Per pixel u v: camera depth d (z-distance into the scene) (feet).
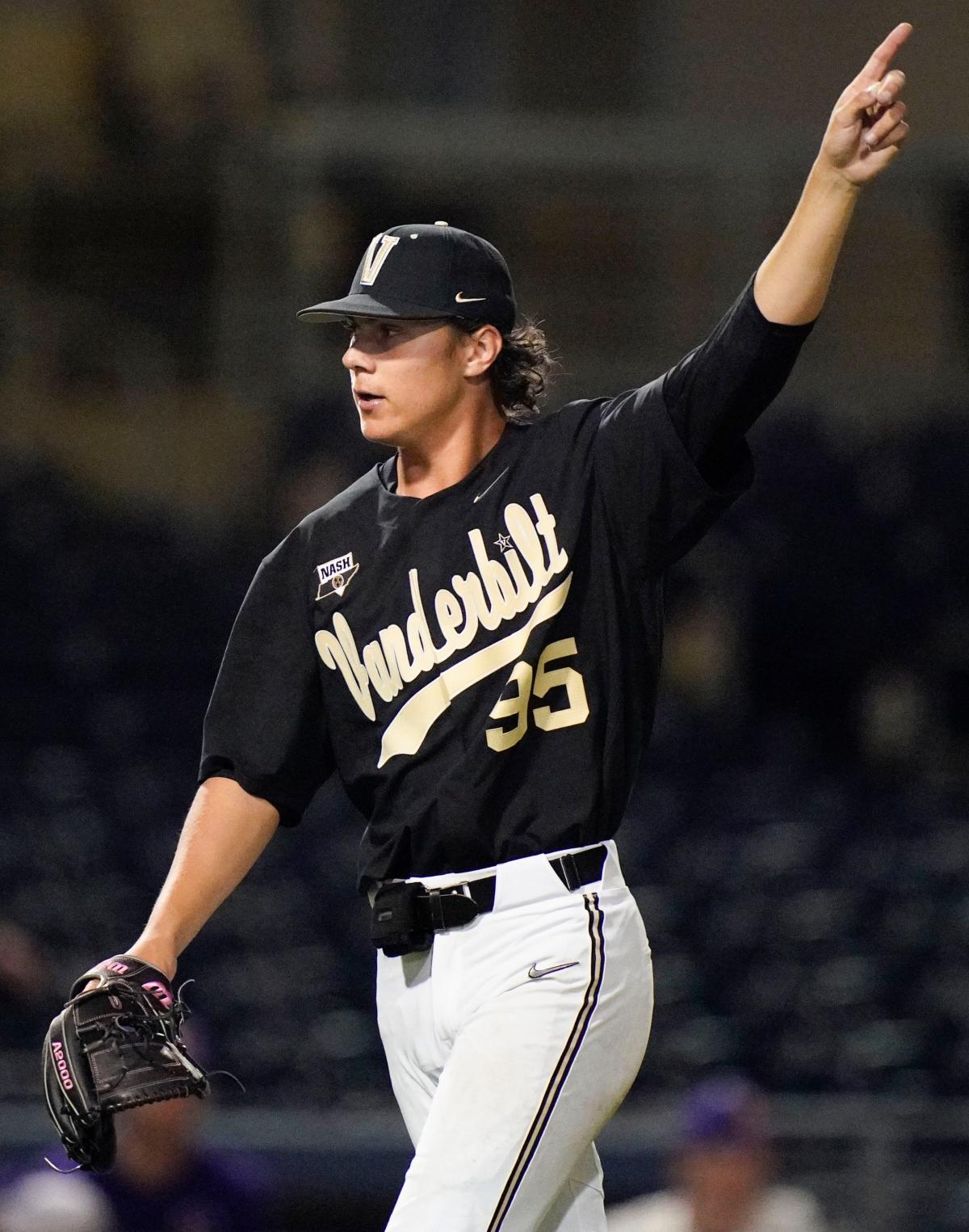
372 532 30.25
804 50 192.24
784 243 27.55
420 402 29.58
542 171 182.09
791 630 166.71
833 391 180.96
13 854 118.73
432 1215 26.94
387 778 29.37
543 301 183.21
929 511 170.81
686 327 181.98
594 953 28.22
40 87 177.37
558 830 28.60
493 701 28.76
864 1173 68.13
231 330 175.32
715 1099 63.41
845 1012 105.29
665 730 150.20
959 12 189.06
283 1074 95.55
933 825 136.56
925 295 184.44
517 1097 27.45
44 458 169.37
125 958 28.45
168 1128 64.13
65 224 177.58
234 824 30.63
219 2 183.01
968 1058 99.76
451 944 28.81
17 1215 61.26
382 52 190.90
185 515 169.68
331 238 180.14
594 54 193.57
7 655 148.46
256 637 30.99
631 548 29.30
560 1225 29.96
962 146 177.68
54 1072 27.32
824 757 161.17
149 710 143.84
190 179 178.50
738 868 126.21
